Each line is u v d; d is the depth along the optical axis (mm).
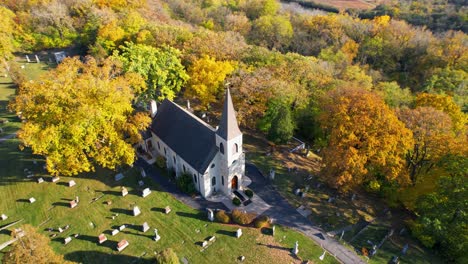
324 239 50156
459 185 47500
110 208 53062
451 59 101625
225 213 52250
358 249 49188
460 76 90375
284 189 58875
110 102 54594
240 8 152625
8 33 100312
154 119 63844
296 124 73750
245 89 68312
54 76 57375
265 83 69000
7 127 69938
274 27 121188
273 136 66250
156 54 74625
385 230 53062
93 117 52406
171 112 61094
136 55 72562
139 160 63531
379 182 58688
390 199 57469
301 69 78125
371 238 51281
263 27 121812
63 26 108438
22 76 83125
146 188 56281
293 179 61438
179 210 53438
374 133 54062
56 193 54938
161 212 52938
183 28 100500
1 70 92875
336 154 53875
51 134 50250
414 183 57812
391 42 112875
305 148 71875
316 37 121688
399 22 120125
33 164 60250
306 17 132875
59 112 51562
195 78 71750
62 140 52531
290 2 175250
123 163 61375
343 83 75375
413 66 111125
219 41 86188
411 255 48906
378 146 52969
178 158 57344
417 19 130000
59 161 52625
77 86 54156
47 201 53625
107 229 49719
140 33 91750
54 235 48625
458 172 48844
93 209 52750
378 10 142125
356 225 53438
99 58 89250
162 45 81062
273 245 48500
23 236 35781
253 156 66625
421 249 50219
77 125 51188
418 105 72062
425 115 58375
